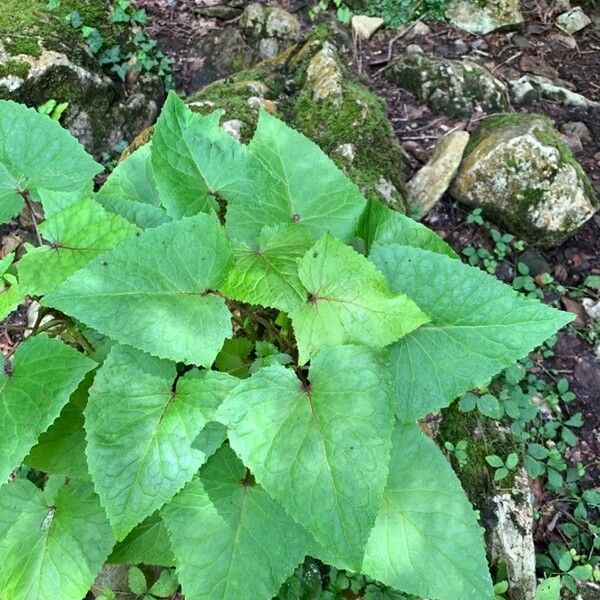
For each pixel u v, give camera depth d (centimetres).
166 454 47
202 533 50
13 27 113
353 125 102
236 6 146
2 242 105
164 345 45
